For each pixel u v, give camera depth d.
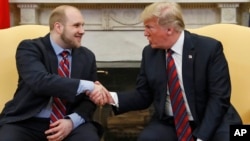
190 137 2.26
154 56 2.40
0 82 2.74
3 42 2.79
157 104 2.36
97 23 4.84
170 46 2.31
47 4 4.78
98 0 4.67
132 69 4.64
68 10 2.42
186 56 2.31
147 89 2.46
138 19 4.80
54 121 2.38
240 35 2.76
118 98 2.44
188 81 2.29
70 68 2.46
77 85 2.30
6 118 2.40
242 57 2.72
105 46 4.86
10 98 2.72
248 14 4.82
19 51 2.43
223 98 2.25
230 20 4.73
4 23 4.38
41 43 2.46
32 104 2.38
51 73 2.41
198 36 2.39
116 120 4.02
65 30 2.39
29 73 2.33
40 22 4.86
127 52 4.87
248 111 2.64
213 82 2.28
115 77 4.66
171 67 2.31
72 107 2.45
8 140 2.26
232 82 2.70
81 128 2.38
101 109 4.03
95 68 2.57
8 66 2.76
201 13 4.83
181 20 2.29
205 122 2.21
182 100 2.29
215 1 4.67
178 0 4.66
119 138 3.80
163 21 2.24
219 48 2.35
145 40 4.84
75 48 2.50
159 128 2.32
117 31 4.84
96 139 2.31
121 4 4.76
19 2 4.66
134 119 4.04
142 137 2.28
